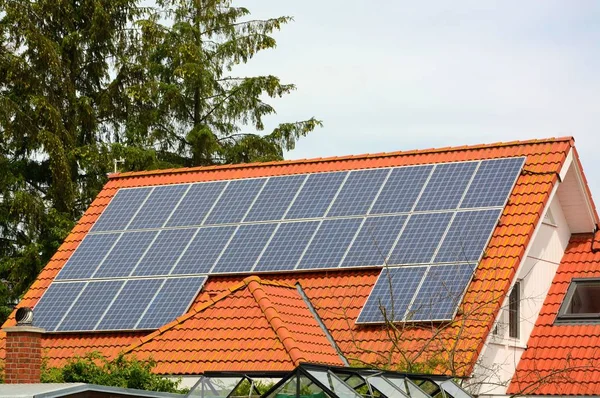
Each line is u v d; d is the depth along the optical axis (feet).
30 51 179.01
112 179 135.33
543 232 115.03
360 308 106.73
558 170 113.91
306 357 97.25
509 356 107.24
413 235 110.22
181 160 187.62
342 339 104.73
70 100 182.80
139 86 181.78
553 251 116.57
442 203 113.09
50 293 117.80
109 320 111.65
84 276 118.73
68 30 185.78
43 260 175.01
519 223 109.09
